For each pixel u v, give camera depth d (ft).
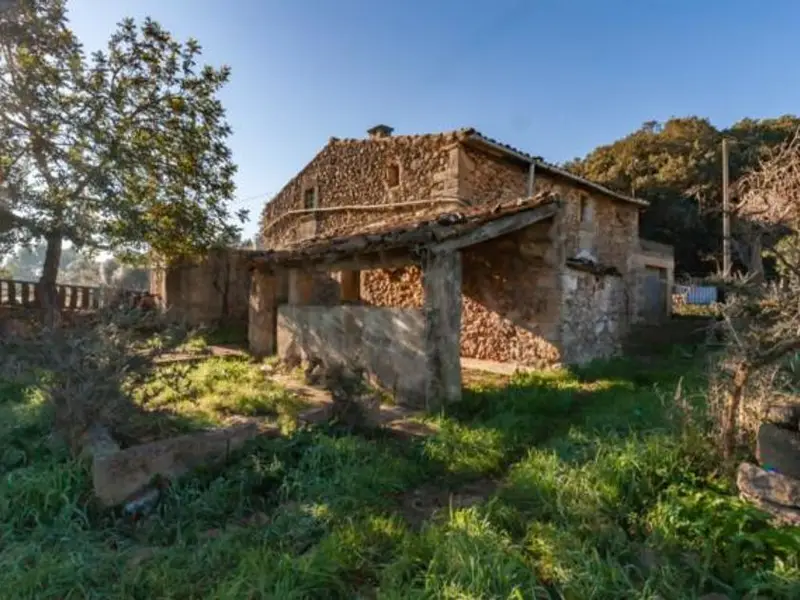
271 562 7.34
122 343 11.84
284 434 13.42
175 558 7.59
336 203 44.57
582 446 12.60
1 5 15.14
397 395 19.48
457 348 18.71
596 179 83.10
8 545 7.84
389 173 39.47
